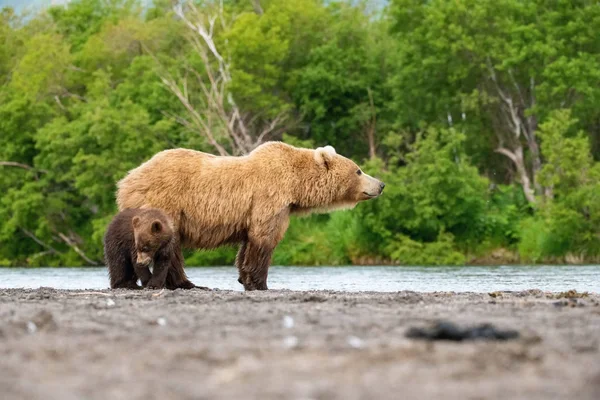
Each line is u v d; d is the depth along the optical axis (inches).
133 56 6097.4
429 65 4862.2
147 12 7027.6
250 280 1473.9
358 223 4387.3
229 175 1462.8
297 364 682.8
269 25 5595.5
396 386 613.3
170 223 1405.0
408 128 5083.7
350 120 5329.7
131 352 735.7
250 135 5487.2
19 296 1320.1
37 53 5964.6
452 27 4643.2
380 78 5556.1
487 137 5022.1
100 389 604.4
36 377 645.3
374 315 977.5
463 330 783.1
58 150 5142.7
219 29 5610.2
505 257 4269.2
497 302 1180.5
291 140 4953.3
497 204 4633.4
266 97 5255.9
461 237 4345.5
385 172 4318.4
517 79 4872.0
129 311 1026.7
